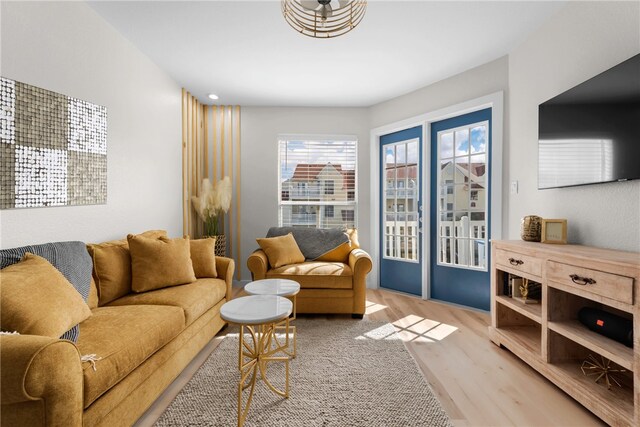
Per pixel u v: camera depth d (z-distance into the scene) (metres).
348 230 3.88
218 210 4.06
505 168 2.99
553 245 2.08
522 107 2.75
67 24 2.07
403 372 2.02
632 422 1.36
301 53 2.92
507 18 2.40
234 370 2.06
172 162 3.52
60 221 2.04
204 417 1.59
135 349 1.47
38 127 1.86
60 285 1.48
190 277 2.54
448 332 2.72
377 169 4.32
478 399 1.75
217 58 3.03
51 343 1.04
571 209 2.21
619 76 1.75
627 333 1.50
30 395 1.00
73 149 2.12
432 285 3.75
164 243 2.50
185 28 2.53
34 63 1.84
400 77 3.43
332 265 3.32
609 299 1.48
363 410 1.64
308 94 3.94
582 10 2.11
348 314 3.25
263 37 2.65
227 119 4.36
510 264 2.27
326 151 4.45
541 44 2.50
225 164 4.36
